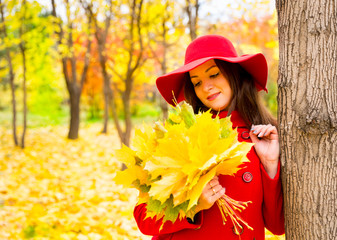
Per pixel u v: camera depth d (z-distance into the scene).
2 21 8.67
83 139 11.77
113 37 8.34
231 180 1.51
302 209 1.44
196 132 1.22
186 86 1.90
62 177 6.44
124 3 7.03
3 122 17.12
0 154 8.38
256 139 1.60
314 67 1.39
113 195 5.15
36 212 4.30
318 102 1.38
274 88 7.35
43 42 9.55
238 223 1.38
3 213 4.21
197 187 1.17
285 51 1.48
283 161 1.51
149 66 8.74
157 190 1.17
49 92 18.06
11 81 9.67
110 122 19.69
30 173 6.67
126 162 1.33
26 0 8.49
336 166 1.37
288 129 1.47
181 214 1.28
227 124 1.34
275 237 2.71
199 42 1.68
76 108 11.66
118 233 3.75
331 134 1.37
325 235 1.39
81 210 4.44
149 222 1.54
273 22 7.08
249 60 1.65
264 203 1.58
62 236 3.49
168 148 1.22
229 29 7.67
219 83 1.67
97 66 13.17
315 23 1.39
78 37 10.42
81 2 6.93
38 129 14.12
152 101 27.06
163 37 6.96
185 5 6.34
